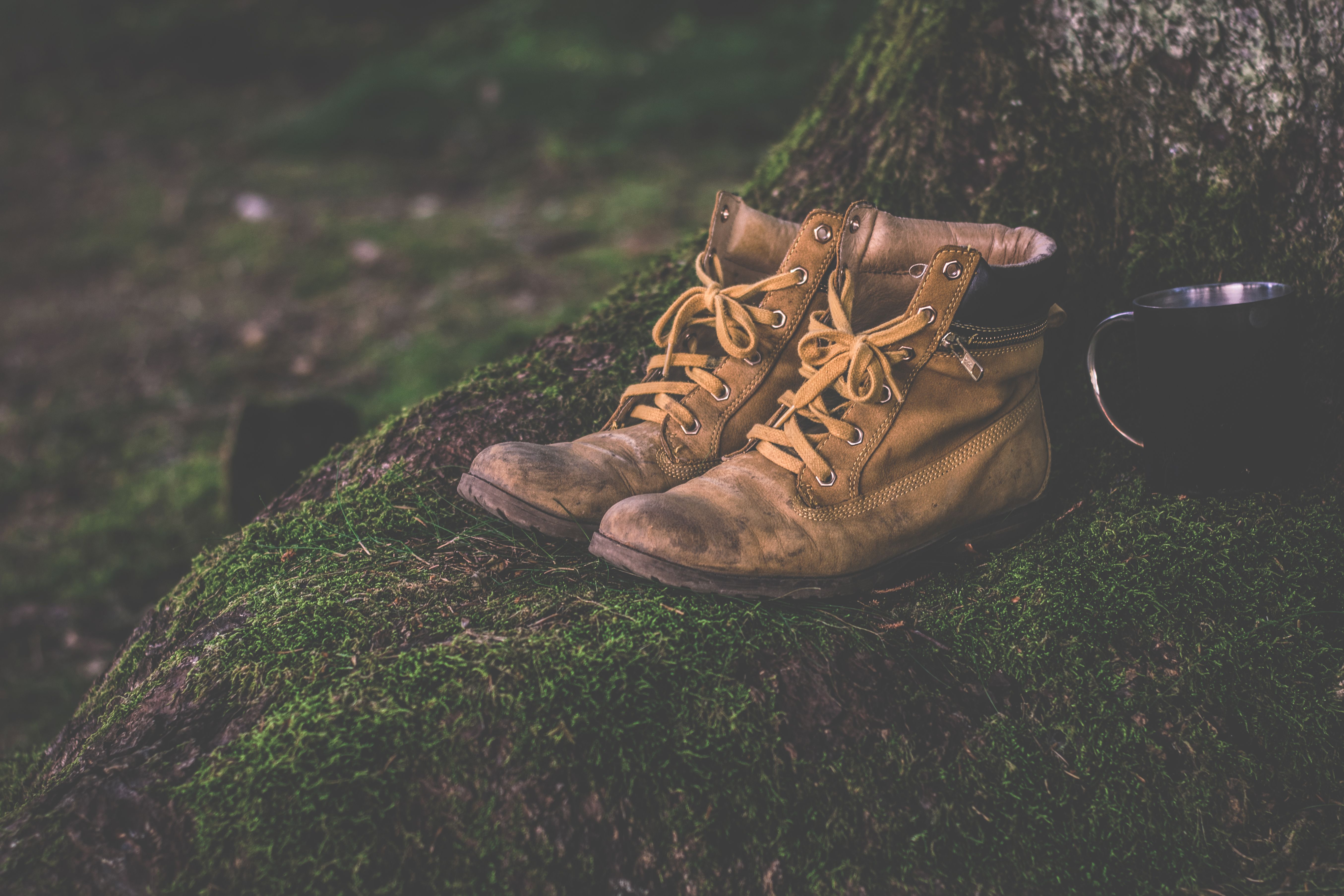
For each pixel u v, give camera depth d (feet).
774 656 4.40
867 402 4.81
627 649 4.34
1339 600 4.64
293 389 14.88
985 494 5.07
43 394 15.84
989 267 4.64
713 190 21.45
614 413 5.98
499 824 3.86
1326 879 4.01
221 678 4.54
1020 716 4.45
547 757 3.98
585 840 3.87
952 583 5.09
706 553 4.52
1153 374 4.95
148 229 22.97
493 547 5.24
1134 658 4.55
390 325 16.72
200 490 12.18
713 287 5.24
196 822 3.84
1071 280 5.98
